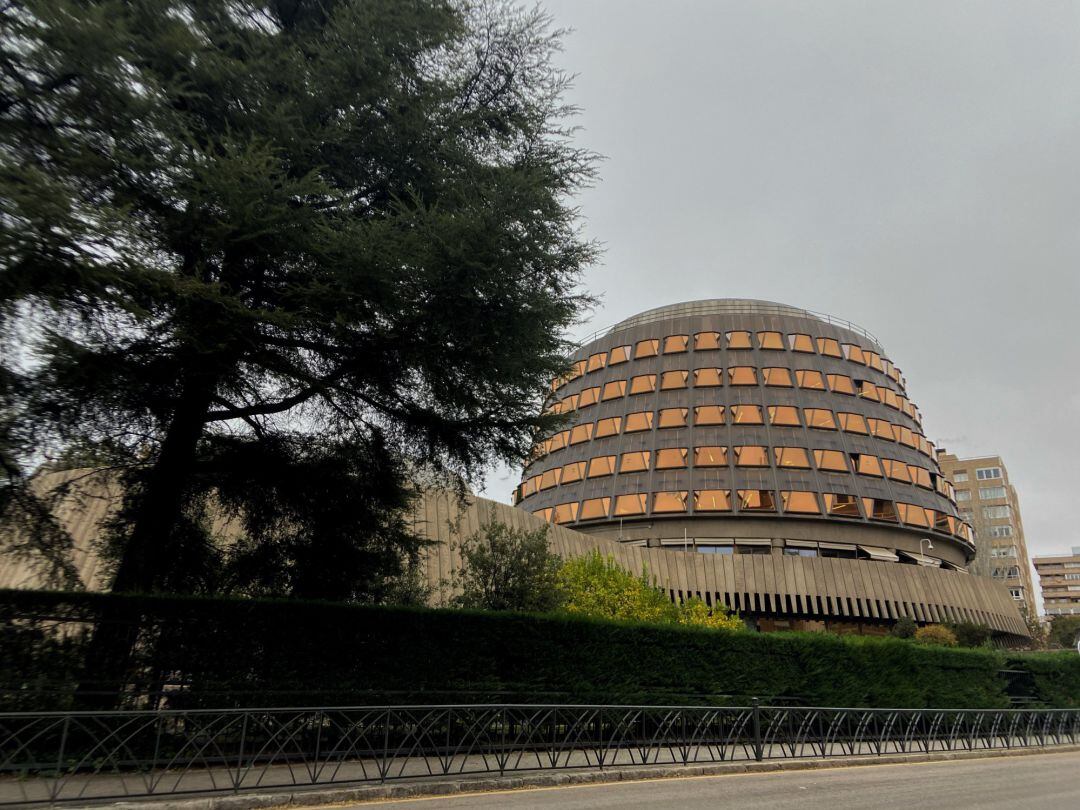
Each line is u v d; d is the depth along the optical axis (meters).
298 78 11.44
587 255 13.40
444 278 11.24
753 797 10.00
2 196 7.77
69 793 8.73
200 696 11.52
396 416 14.20
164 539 12.89
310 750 11.90
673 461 62.44
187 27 10.12
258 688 11.95
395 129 12.50
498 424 13.98
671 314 79.81
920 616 52.00
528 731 11.87
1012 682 24.55
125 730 10.70
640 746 12.91
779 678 18.66
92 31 8.24
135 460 13.04
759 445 62.19
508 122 14.26
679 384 69.00
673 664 16.97
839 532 58.00
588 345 81.38
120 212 8.52
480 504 33.69
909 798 10.30
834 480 60.34
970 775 13.57
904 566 53.56
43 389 9.77
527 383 13.53
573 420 14.55
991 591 57.59
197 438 13.70
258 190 9.72
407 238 10.74
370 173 13.07
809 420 64.38
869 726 18.55
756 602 49.88
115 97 8.88
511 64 14.17
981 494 125.81
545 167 13.52
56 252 8.49
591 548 44.09
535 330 12.62
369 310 11.30
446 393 13.26
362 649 13.06
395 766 11.37
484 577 20.81
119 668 11.23
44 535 11.54
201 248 10.56
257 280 11.76
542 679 14.88
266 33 11.80
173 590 14.10
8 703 10.27
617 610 22.02
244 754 10.15
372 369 12.63
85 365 9.49
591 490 63.91
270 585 15.09
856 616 50.50
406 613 13.70
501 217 11.34
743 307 78.81
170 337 10.48
